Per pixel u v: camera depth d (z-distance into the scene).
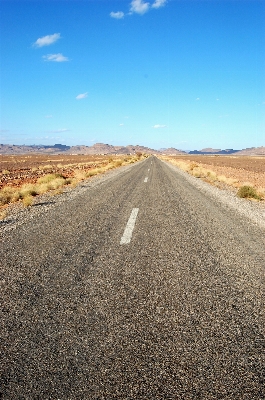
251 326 2.19
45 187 12.52
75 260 3.67
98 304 2.53
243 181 18.09
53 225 5.66
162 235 4.83
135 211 6.90
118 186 12.30
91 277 3.13
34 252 4.04
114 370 1.71
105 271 3.30
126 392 1.54
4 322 2.26
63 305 2.52
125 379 1.64
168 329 2.14
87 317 2.31
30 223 5.93
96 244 4.34
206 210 7.16
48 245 4.34
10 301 2.61
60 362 1.79
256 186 15.62
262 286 2.93
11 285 2.96
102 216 6.38
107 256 3.81
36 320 2.28
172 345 1.95
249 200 9.65
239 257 3.80
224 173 25.50
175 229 5.24
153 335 2.06
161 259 3.69
